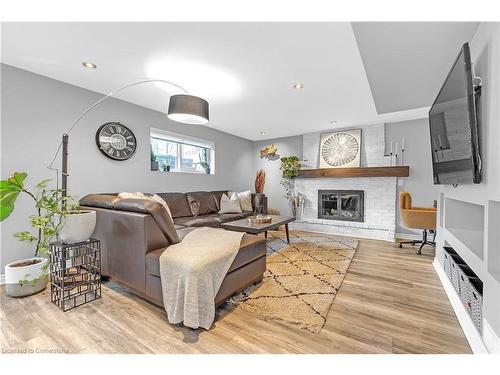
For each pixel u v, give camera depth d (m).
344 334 1.42
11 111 2.24
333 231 4.43
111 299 1.82
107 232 1.94
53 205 1.75
